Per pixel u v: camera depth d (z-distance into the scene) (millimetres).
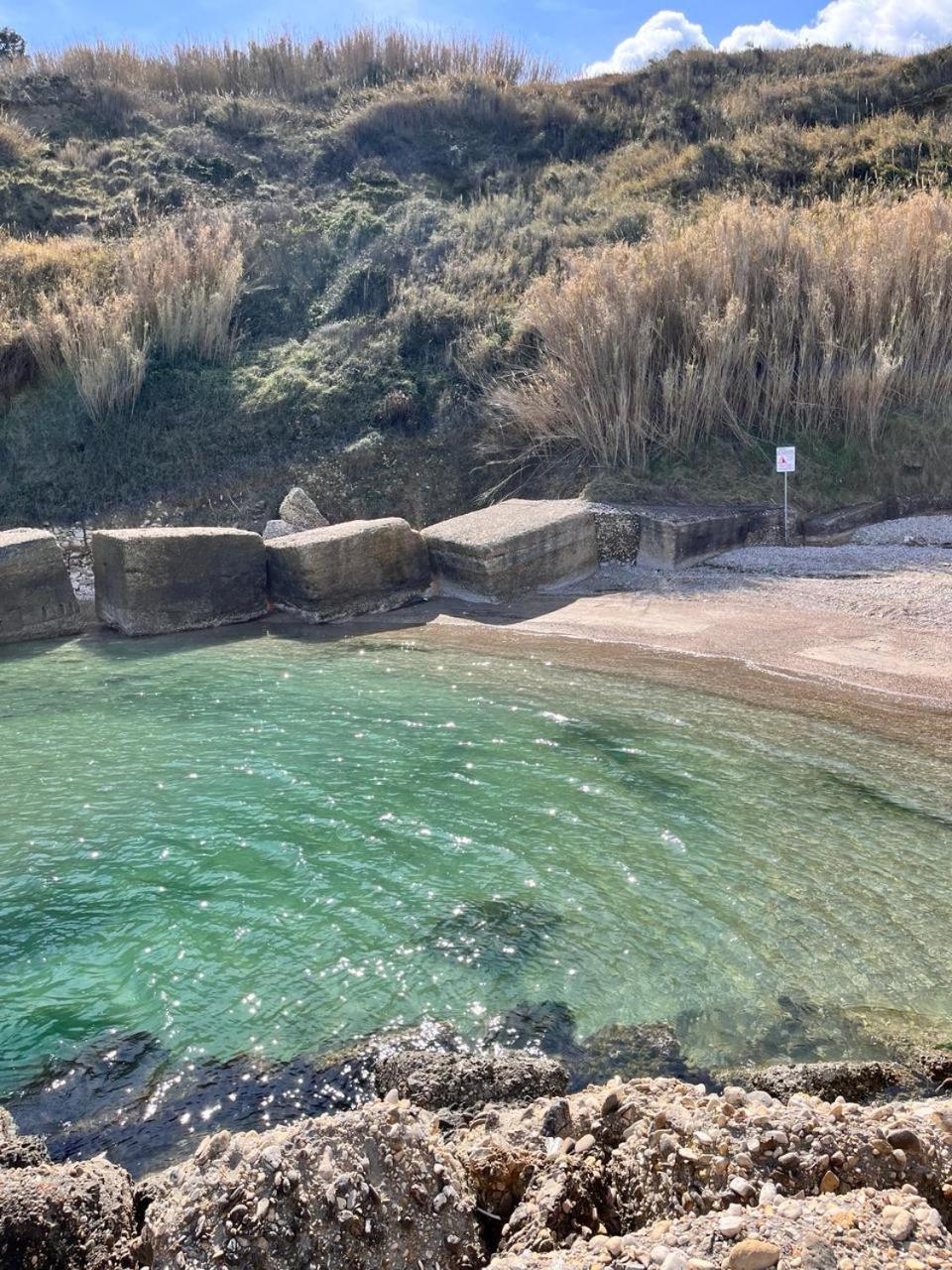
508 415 15141
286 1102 3779
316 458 15281
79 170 21906
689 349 14086
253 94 26297
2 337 16141
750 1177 2652
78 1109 3764
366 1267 2621
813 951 4629
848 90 23891
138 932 4883
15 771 6914
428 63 28344
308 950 4719
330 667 9430
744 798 6203
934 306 13617
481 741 7230
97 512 14680
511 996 4367
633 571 12172
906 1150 2746
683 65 26719
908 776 6430
